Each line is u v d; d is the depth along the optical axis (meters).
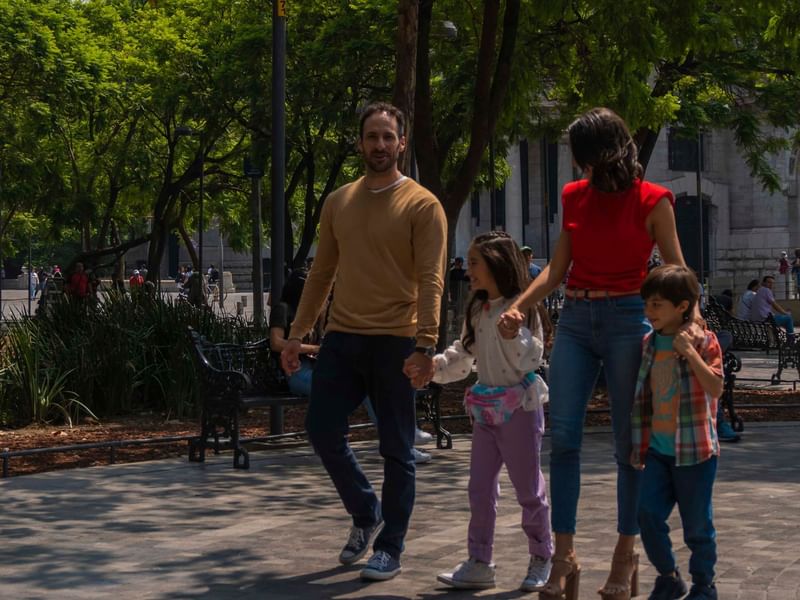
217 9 37.09
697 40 18.02
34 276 81.56
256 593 6.69
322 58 29.00
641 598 6.48
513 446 6.65
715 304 25.44
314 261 7.35
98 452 12.90
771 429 14.55
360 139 6.99
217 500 9.77
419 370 6.75
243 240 50.59
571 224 6.14
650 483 6.00
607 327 6.06
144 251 100.81
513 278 6.65
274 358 12.98
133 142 42.00
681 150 85.25
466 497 9.76
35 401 15.50
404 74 14.37
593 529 8.38
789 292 60.44
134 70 38.50
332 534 8.33
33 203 42.78
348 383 7.17
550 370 6.21
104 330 16.78
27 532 8.47
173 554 7.71
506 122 19.08
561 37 19.69
